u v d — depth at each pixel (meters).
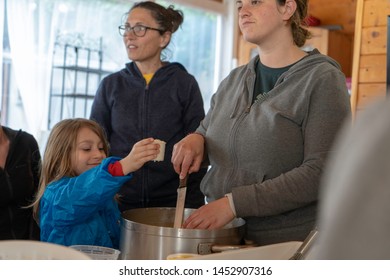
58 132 1.63
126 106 2.12
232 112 1.51
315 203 1.41
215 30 4.88
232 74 1.64
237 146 1.47
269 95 1.46
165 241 1.21
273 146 1.41
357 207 0.47
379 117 0.48
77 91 3.71
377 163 0.46
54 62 3.55
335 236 0.48
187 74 2.20
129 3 4.01
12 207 1.73
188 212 1.50
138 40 2.12
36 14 3.44
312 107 1.38
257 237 1.45
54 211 1.44
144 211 1.46
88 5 3.75
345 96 1.40
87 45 3.76
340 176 0.49
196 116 2.14
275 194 1.32
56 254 0.80
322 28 3.90
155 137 2.09
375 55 3.27
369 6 3.29
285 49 1.50
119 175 1.39
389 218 0.45
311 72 1.41
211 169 1.56
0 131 1.77
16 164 1.76
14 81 3.35
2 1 3.24
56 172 1.61
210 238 1.21
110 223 1.61
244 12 1.49
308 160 1.35
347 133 0.51
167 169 2.08
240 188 1.34
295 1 1.47
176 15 2.24
